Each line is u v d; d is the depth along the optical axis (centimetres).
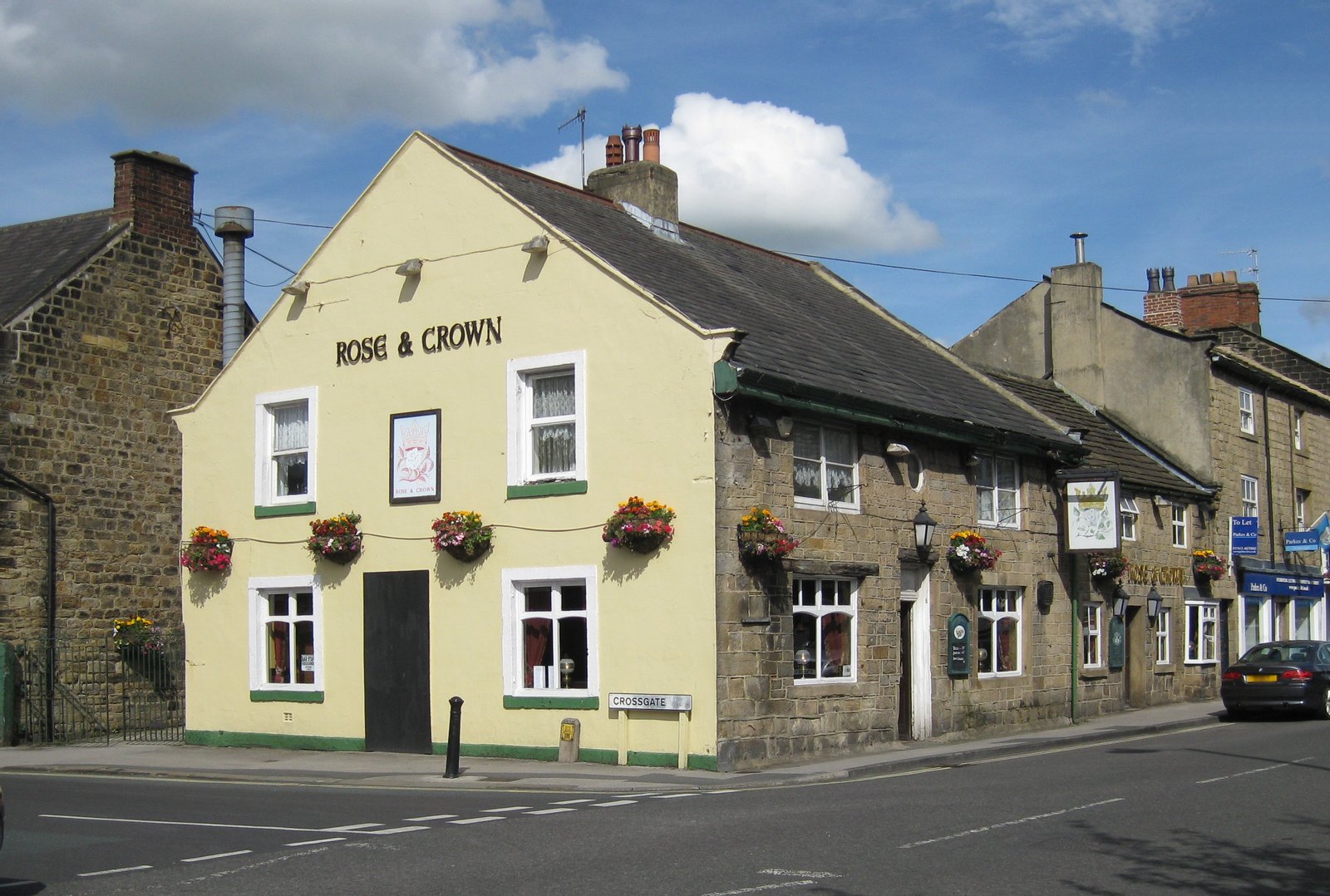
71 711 2391
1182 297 4009
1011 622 2352
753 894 873
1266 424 3528
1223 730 2298
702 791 1484
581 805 1351
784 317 2158
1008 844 1052
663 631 1717
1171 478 3108
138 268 2617
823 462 1909
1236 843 1061
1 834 984
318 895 891
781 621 1775
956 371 2550
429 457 1967
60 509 2439
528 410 1900
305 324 2134
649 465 1747
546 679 1855
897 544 2033
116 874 986
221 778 1736
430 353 1988
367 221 2083
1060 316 3425
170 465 2639
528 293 1894
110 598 2508
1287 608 3612
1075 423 3038
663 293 1858
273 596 2164
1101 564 2623
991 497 2320
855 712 1912
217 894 903
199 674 2208
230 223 2708
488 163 2134
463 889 903
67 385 2469
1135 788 1409
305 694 2070
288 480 2162
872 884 903
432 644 1941
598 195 2378
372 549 2017
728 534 1702
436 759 1872
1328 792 1363
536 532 1848
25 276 2575
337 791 1552
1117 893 877
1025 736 2175
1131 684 2858
